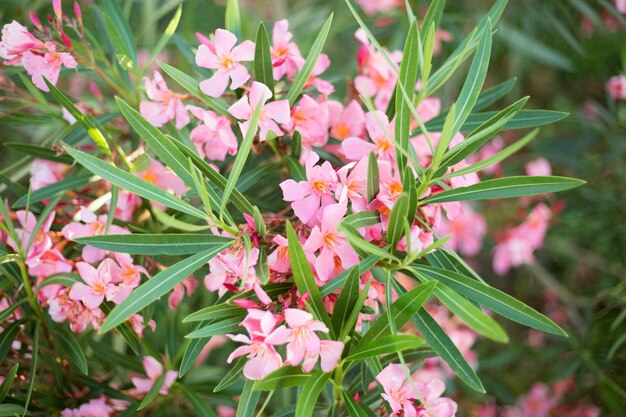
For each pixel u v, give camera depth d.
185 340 1.05
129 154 1.01
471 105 0.83
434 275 0.80
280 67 0.90
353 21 1.43
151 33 1.22
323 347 0.77
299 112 0.91
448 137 0.78
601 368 1.29
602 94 1.71
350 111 0.98
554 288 1.49
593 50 1.54
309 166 0.82
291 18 1.50
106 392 1.00
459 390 1.46
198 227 0.79
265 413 1.19
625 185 1.42
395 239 0.79
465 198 0.81
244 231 0.81
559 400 1.46
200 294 1.19
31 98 1.04
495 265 1.47
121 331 0.90
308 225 0.83
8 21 1.12
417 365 0.93
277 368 0.76
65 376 0.99
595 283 1.55
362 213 0.80
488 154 1.49
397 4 1.38
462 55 0.85
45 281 0.90
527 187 0.80
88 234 0.93
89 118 0.96
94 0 1.19
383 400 0.89
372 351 0.77
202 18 1.43
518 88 1.67
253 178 0.95
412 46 0.81
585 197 1.43
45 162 1.06
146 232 0.97
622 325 1.27
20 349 0.98
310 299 0.78
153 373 0.98
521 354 1.41
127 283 0.88
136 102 1.00
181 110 0.92
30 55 0.91
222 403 1.07
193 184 0.83
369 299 0.86
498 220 1.46
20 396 0.97
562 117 0.89
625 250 1.43
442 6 0.91
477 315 0.72
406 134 0.82
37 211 0.98
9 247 0.93
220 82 0.86
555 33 1.56
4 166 1.31
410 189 0.78
